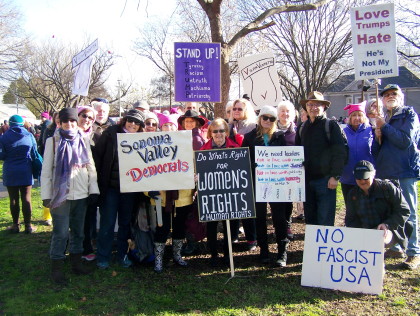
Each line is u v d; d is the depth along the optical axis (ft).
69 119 13.97
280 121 18.30
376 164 15.84
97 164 15.03
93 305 12.56
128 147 14.56
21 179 20.07
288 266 15.51
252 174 16.10
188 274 15.01
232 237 18.44
